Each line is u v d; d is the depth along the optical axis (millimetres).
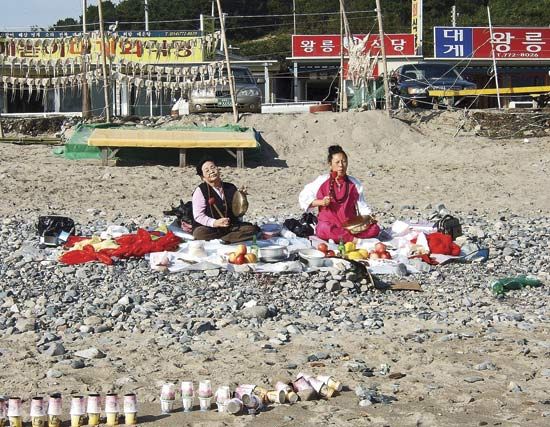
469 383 7625
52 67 29984
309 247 12305
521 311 10141
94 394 6781
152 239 12164
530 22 62656
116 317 9641
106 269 11547
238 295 10430
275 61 46031
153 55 35406
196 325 9188
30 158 23219
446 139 25875
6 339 8883
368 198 19453
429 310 10086
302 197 12945
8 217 16188
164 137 22734
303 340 8875
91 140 22438
